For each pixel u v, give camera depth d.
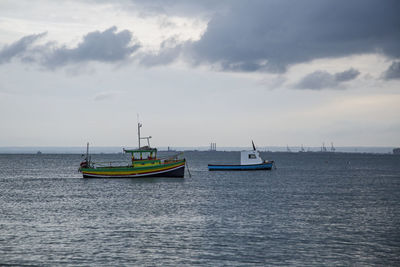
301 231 36.66
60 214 45.47
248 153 123.56
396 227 38.41
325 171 135.25
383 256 29.45
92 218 42.88
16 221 41.38
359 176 110.75
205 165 183.88
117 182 83.56
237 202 54.59
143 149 86.50
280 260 28.52
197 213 45.75
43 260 28.62
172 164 86.94
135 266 27.45
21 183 85.75
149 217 43.31
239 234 35.53
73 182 85.81
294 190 70.12
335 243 32.69
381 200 57.28
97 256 29.50
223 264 27.72
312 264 27.73
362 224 39.75
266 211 47.19
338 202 54.94
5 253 30.08
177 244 32.41
